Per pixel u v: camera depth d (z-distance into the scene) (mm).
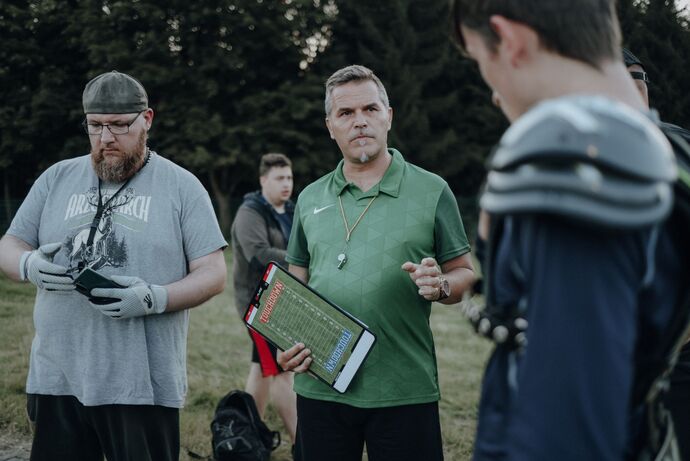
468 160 28328
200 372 5531
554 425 812
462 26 1051
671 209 917
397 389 2408
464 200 21594
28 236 2676
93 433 2633
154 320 2521
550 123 852
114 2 25609
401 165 2580
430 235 2492
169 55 25203
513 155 861
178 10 25406
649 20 4207
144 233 2541
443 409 4910
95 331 2488
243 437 3787
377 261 2457
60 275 2426
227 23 25188
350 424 2471
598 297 820
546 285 835
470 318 1035
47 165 26312
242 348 6395
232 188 26344
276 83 27203
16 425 4258
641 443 991
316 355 2385
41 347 2576
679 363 1887
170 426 2592
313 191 2732
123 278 2441
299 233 2775
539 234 849
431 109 27938
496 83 1035
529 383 832
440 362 6172
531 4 951
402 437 2418
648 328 925
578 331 815
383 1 27859
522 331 934
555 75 964
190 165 24562
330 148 26562
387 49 27078
